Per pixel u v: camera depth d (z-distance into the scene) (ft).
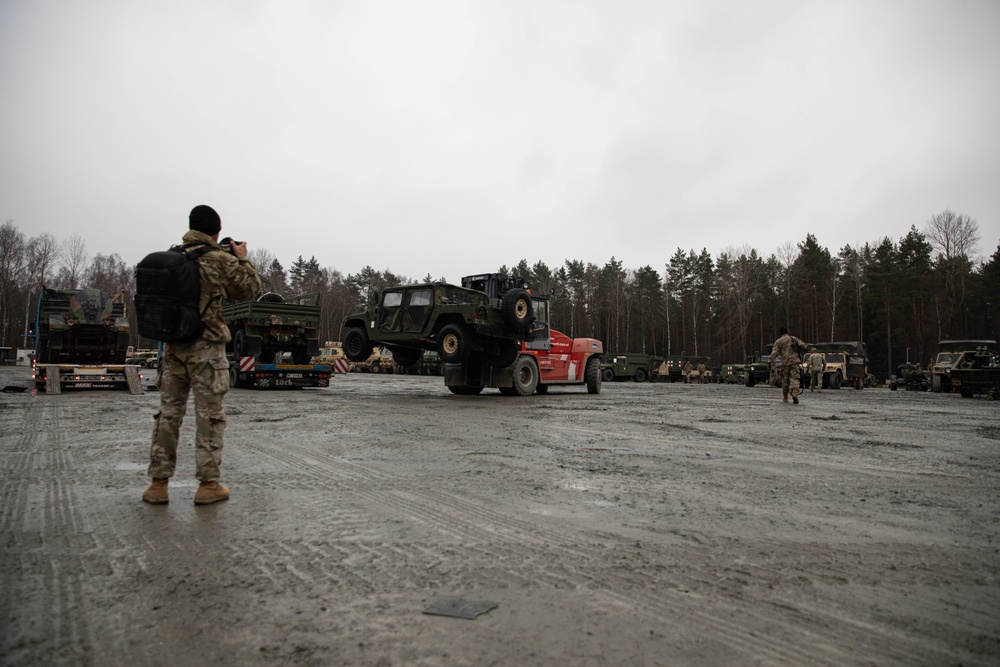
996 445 21.71
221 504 12.12
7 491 13.16
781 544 9.75
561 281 253.65
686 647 6.22
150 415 29.84
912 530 10.61
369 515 11.34
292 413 30.76
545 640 6.35
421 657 5.97
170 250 12.13
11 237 225.97
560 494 13.15
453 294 44.96
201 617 6.91
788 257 194.80
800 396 61.26
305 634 6.48
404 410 33.04
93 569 8.46
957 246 176.24
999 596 7.67
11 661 5.88
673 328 223.10
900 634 6.56
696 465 16.93
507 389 49.96
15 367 145.07
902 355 173.06
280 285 277.85
